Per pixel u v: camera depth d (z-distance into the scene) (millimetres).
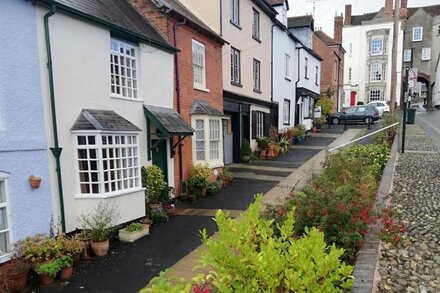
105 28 7633
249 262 2545
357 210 4719
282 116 21422
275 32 20031
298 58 24109
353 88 44750
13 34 5707
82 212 6883
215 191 10906
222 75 13828
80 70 7004
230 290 2410
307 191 5105
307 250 2482
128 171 7805
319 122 27406
